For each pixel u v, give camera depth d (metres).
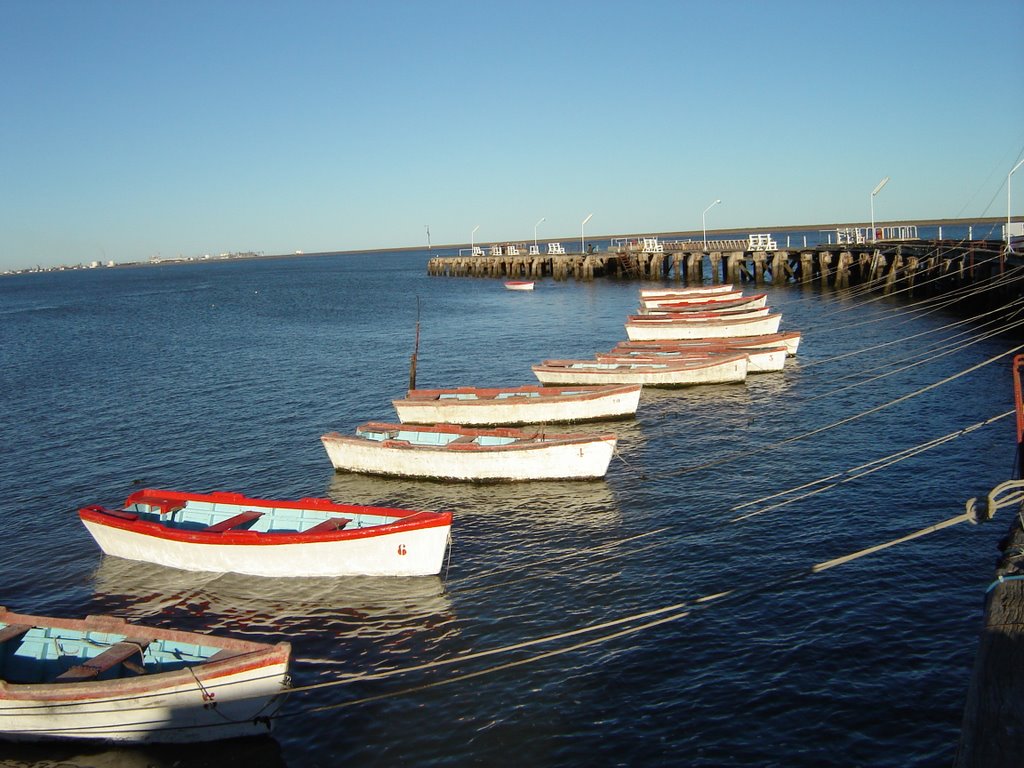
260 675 13.16
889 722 13.25
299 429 35.38
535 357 53.53
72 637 14.87
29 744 13.95
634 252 113.81
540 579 19.20
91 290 177.12
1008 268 47.62
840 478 24.77
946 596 17.05
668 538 21.08
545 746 13.24
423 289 124.75
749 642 15.80
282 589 19.30
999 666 6.57
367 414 38.00
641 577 18.91
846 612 16.66
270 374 49.81
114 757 13.68
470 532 22.48
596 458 25.62
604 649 15.92
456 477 26.67
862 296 71.56
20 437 36.25
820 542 20.12
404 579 19.38
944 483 23.66
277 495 26.62
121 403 42.78
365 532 18.98
